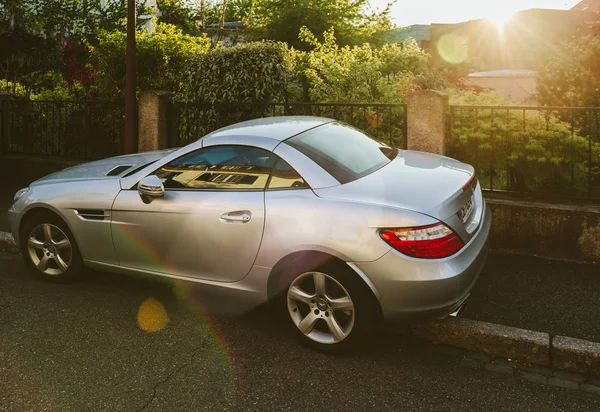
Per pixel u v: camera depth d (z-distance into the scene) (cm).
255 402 320
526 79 1489
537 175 598
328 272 357
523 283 482
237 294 407
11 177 897
